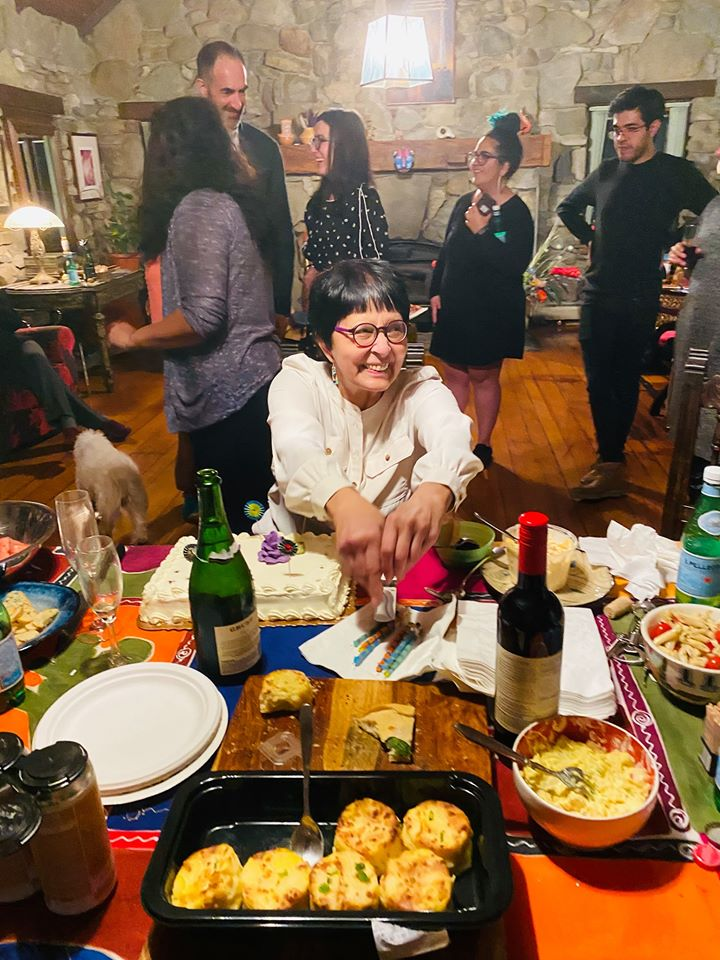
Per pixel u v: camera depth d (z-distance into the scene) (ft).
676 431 5.41
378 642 3.64
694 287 8.78
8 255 14.06
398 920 2.02
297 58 11.54
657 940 2.26
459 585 4.20
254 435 8.84
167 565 4.26
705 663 3.15
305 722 2.62
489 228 10.90
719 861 2.47
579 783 2.59
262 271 8.52
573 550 4.11
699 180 10.28
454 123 11.66
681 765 2.91
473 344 11.50
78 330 14.56
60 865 2.29
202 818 2.54
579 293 12.78
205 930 2.10
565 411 13.69
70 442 13.34
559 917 2.33
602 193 10.58
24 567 4.69
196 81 11.54
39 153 13.73
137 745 3.06
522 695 2.82
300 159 11.31
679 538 5.48
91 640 3.87
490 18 11.25
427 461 4.22
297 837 2.44
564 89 11.48
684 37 10.99
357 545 3.68
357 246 11.14
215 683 3.49
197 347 8.41
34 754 2.31
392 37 11.20
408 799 2.53
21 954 2.26
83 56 12.73
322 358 6.17
